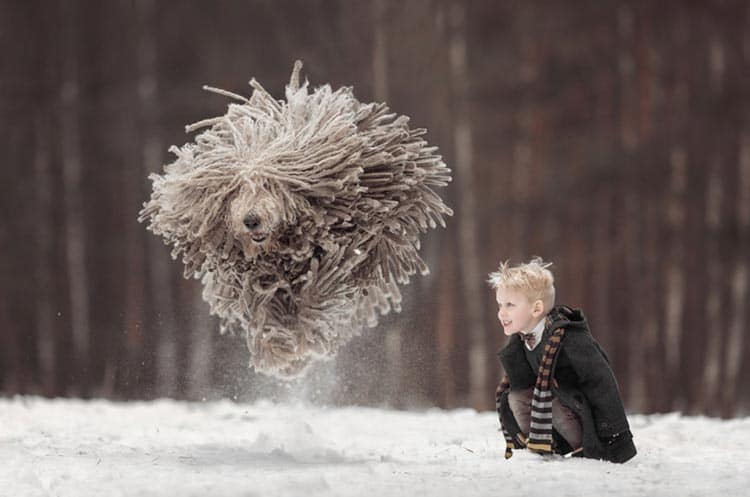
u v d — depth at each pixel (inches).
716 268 2674.7
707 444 856.3
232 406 1164.5
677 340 2637.8
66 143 2748.5
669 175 2701.8
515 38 2728.8
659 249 2662.4
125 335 2608.3
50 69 2773.1
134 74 2770.7
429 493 602.2
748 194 2704.2
